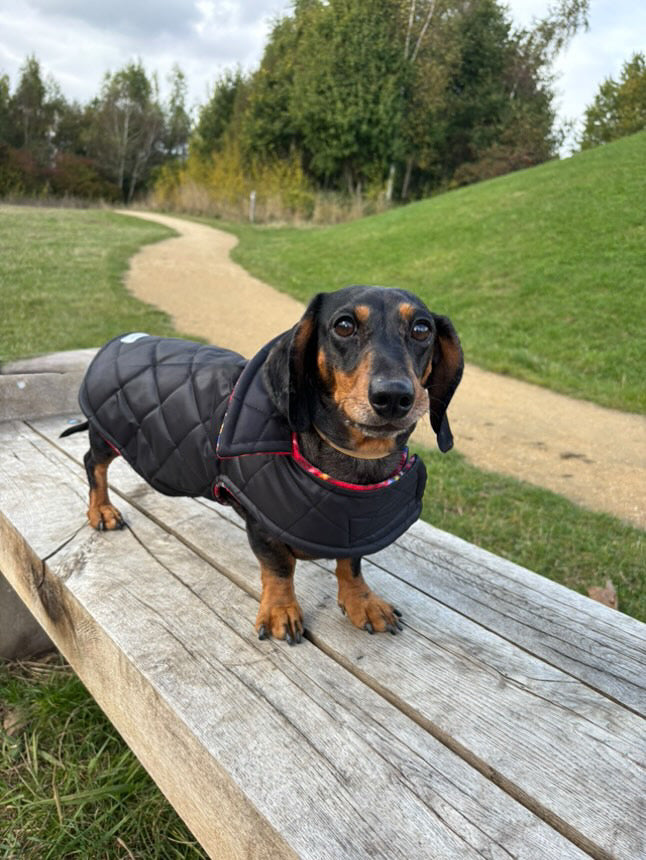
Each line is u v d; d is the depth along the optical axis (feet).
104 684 1.62
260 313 7.63
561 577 2.85
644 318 6.54
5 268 8.31
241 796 1.14
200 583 1.77
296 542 1.46
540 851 1.06
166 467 1.72
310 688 1.40
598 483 4.00
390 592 1.77
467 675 1.47
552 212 9.71
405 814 1.12
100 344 5.57
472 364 6.19
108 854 1.73
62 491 2.24
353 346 1.38
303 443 1.46
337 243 11.58
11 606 2.39
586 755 1.26
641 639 1.60
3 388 2.77
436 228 10.73
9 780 1.95
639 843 1.09
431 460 4.11
